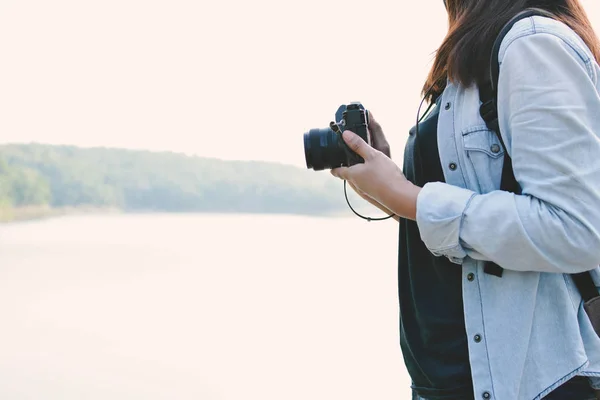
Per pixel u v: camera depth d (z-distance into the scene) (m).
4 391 4.35
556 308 0.99
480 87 1.05
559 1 1.09
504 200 0.95
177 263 11.30
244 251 12.79
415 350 1.14
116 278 9.74
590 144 0.91
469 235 0.96
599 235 0.90
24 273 10.38
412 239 1.16
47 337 5.97
